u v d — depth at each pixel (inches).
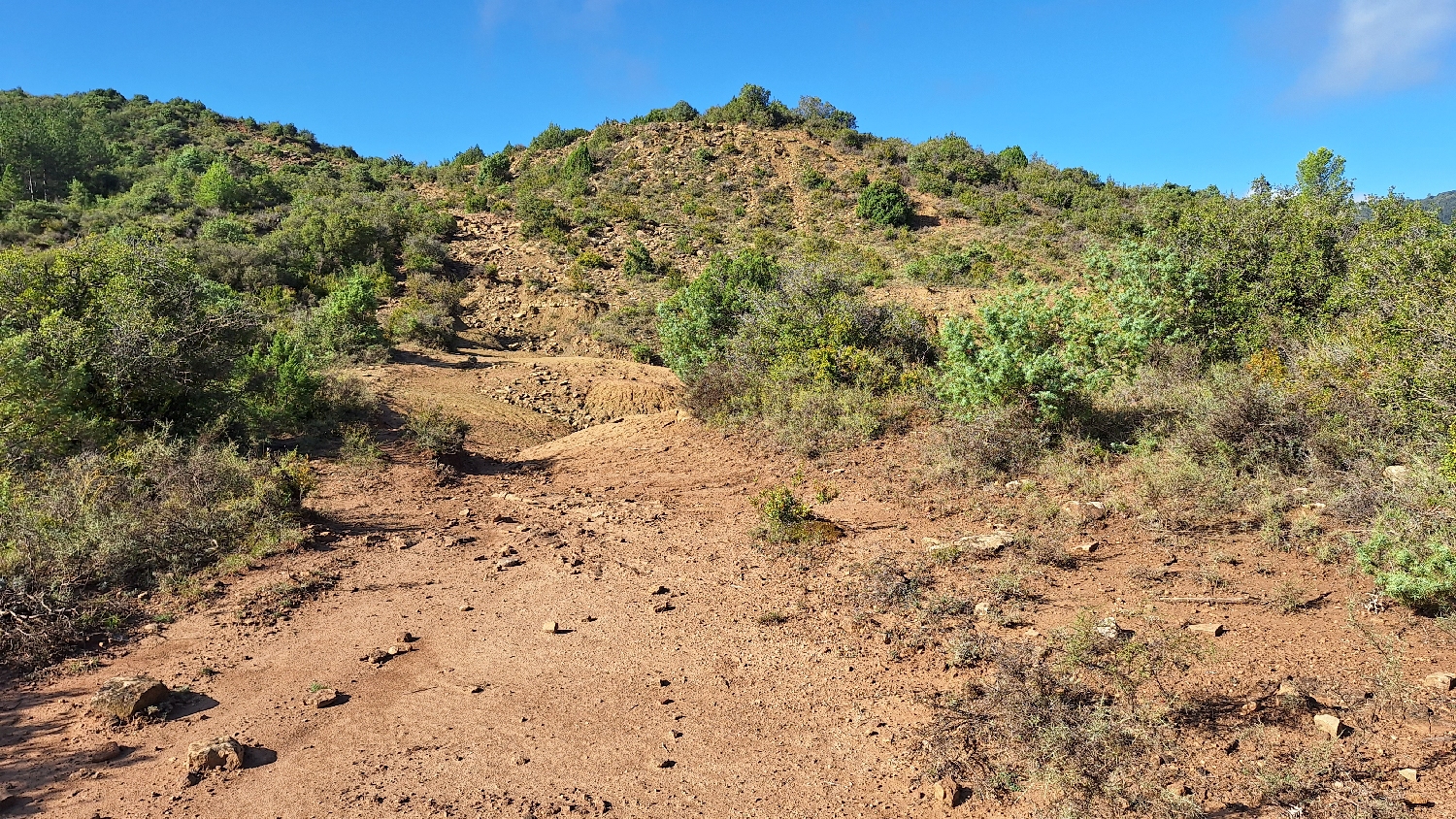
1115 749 128.8
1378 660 149.9
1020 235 1453.0
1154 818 114.3
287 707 159.9
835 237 1557.6
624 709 158.9
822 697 160.4
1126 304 389.7
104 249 466.6
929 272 1151.6
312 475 349.1
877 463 331.3
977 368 321.4
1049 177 1867.6
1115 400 329.1
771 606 208.2
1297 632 163.9
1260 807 114.3
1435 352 236.8
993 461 298.0
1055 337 393.4
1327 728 129.6
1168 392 327.0
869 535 255.6
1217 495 236.1
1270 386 272.7
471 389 753.0
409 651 188.7
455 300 1165.7
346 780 134.4
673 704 160.2
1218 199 434.6
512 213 1678.2
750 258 651.5
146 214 1439.5
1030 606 189.5
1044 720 139.7
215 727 151.6
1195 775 122.3
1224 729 133.0
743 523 287.0
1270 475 244.2
